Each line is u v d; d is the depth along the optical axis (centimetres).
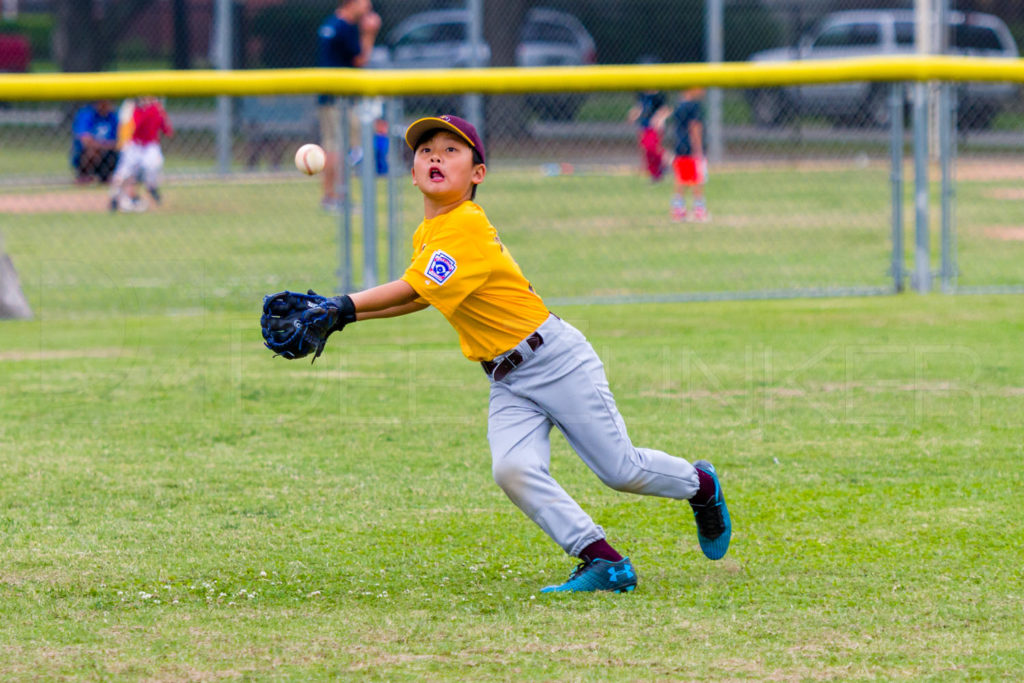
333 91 3516
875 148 7569
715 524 1584
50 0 8812
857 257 4362
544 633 1383
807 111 7600
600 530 1522
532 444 1500
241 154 7219
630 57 8888
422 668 1288
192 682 1256
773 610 1449
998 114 7238
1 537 1719
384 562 1631
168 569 1600
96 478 2009
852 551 1658
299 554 1661
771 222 5203
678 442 2205
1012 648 1331
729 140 7600
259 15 8144
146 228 4981
